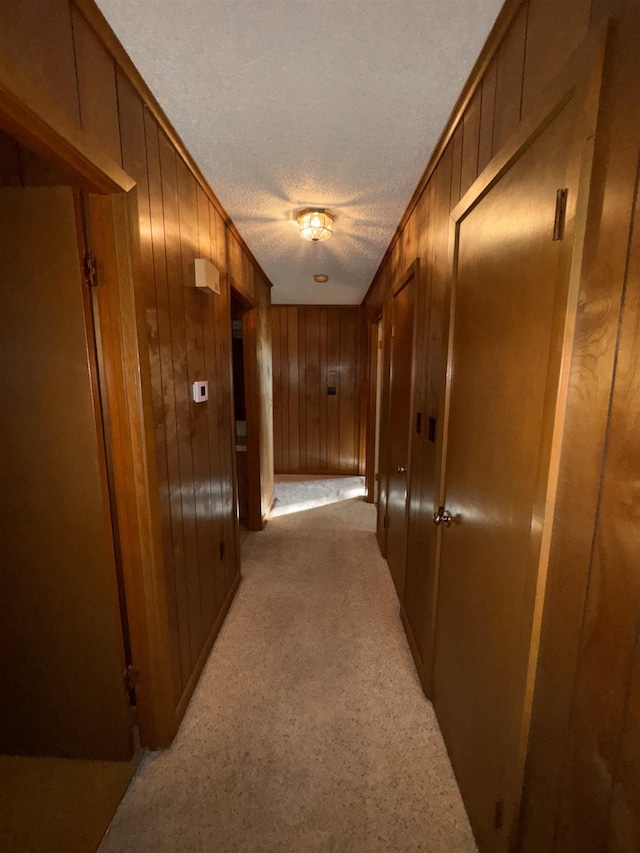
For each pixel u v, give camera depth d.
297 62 1.08
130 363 1.17
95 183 1.02
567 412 0.70
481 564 1.07
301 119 1.32
